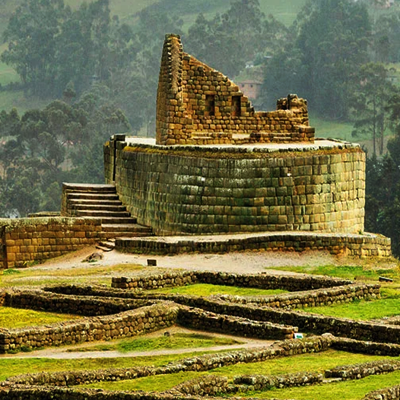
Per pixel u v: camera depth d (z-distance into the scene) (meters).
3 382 73.44
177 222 145.88
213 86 156.00
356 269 128.88
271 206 143.38
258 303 103.31
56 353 88.12
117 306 101.25
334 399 71.56
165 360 84.00
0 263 142.12
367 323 93.00
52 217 146.50
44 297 104.50
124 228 148.88
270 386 74.88
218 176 143.50
